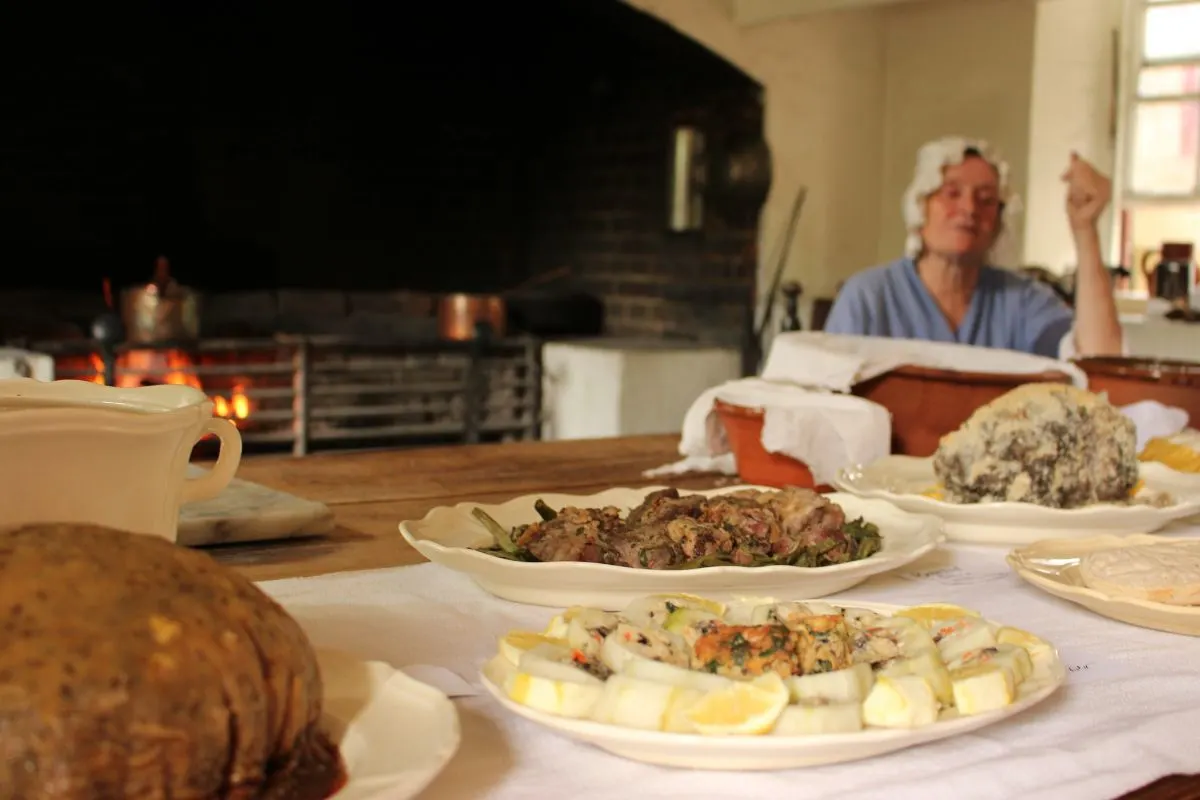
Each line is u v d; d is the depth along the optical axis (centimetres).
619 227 362
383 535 88
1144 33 351
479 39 377
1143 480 104
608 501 87
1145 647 64
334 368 295
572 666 49
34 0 315
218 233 346
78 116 325
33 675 35
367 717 45
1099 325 200
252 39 343
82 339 281
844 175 346
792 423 105
